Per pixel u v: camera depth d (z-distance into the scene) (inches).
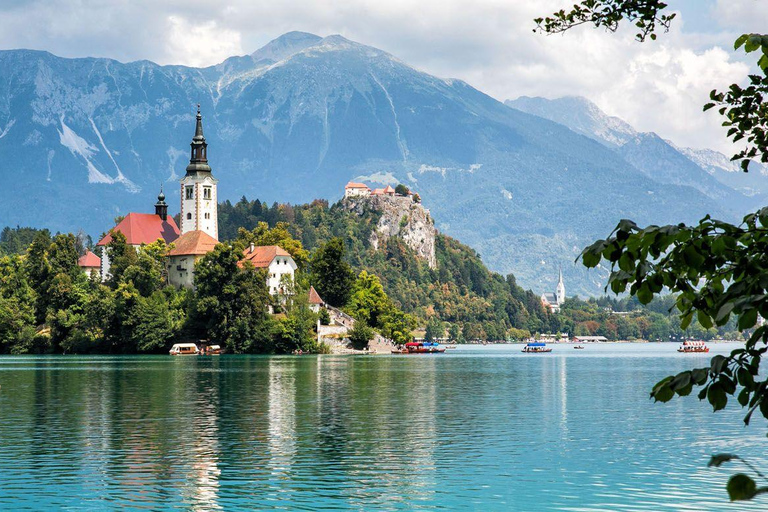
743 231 815.7
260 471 2460.6
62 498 2134.6
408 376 6250.0
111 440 3002.0
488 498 2130.9
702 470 2486.5
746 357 811.4
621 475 2407.7
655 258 828.6
